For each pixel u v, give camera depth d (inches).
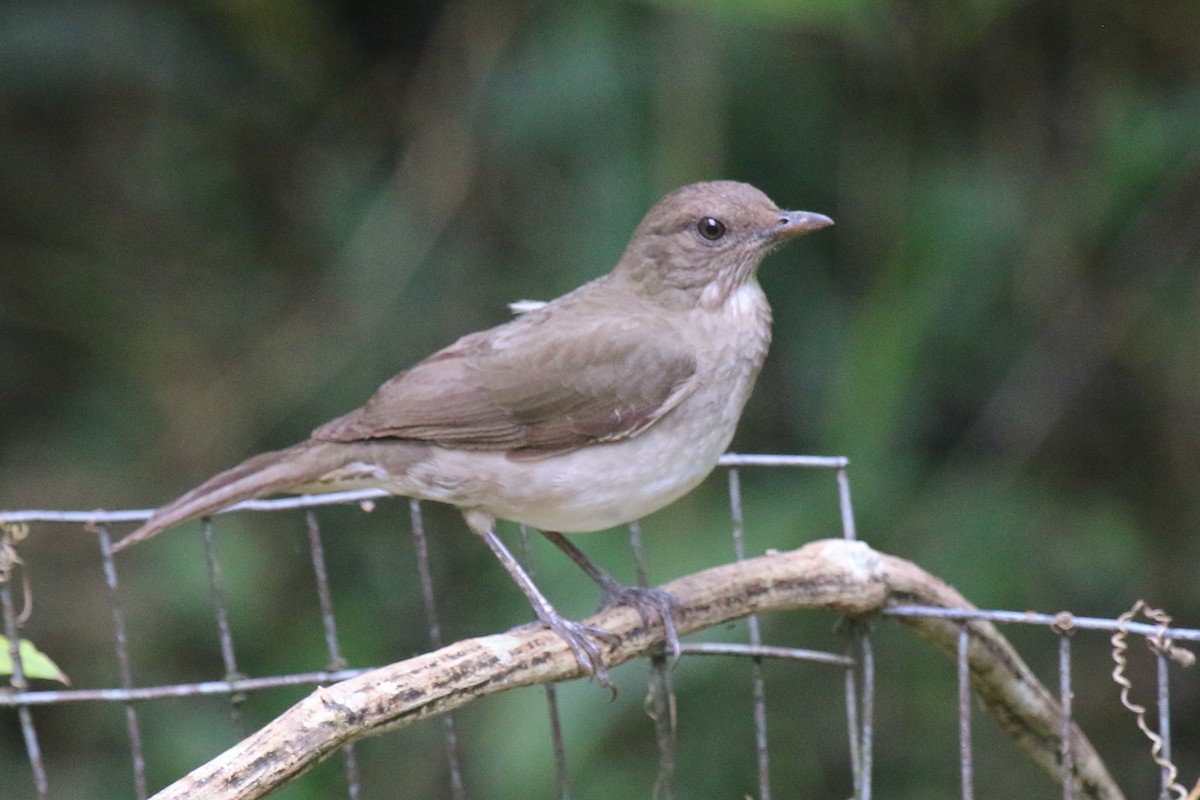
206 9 529.0
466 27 516.1
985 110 489.1
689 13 462.9
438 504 482.3
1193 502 494.3
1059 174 485.4
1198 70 484.4
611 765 432.8
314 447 306.2
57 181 544.1
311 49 542.0
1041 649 470.9
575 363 307.4
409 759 447.2
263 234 542.9
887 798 440.8
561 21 491.8
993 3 462.6
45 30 510.3
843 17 433.7
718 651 295.7
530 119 484.4
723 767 434.0
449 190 506.3
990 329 490.0
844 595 289.3
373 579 479.2
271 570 478.0
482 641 271.4
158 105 543.5
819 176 490.0
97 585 472.4
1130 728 474.6
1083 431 502.3
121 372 524.1
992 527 466.6
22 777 445.4
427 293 506.9
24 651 278.8
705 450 314.8
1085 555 474.6
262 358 520.4
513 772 415.2
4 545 280.4
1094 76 486.0
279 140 545.0
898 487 458.3
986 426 490.3
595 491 308.7
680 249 323.9
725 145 475.5
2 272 533.6
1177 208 487.2
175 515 288.5
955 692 451.5
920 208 475.2
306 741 240.8
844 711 441.7
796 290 485.1
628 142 473.7
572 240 478.6
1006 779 439.8
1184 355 492.1
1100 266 491.8
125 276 538.3
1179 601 481.7
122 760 448.8
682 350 312.8
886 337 450.9
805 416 479.2
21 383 525.7
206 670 460.8
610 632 286.2
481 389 308.2
